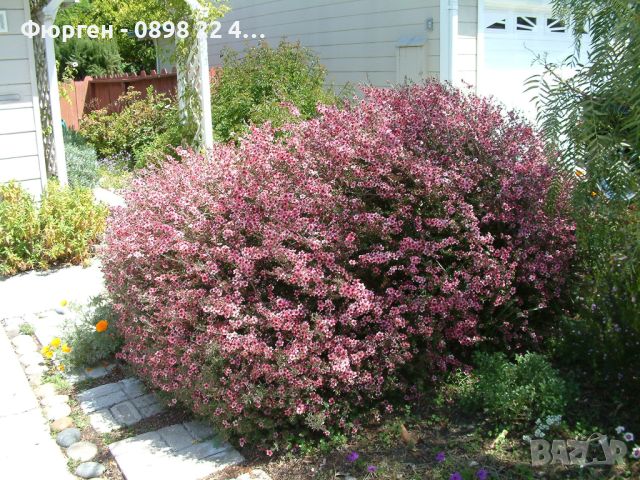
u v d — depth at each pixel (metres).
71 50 15.66
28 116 6.70
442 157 3.68
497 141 3.80
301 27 10.31
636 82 2.55
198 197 3.59
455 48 7.46
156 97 11.80
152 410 3.67
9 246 6.25
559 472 2.81
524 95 8.52
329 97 8.57
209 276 3.24
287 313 2.98
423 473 2.87
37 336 4.76
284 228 3.25
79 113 13.26
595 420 3.16
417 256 3.36
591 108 2.71
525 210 3.64
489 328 3.69
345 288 3.04
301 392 3.04
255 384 3.07
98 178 9.68
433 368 3.48
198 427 3.42
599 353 3.49
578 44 3.16
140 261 3.55
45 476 3.08
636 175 2.65
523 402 3.11
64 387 4.01
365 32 8.81
